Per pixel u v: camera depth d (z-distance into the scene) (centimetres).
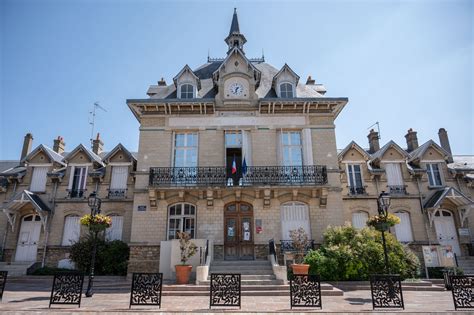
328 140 1608
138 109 1652
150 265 1425
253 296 1018
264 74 1881
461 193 1733
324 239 1406
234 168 1545
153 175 1519
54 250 1738
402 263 1302
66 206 1809
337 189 1531
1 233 1803
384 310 783
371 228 1434
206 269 1163
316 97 1628
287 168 1545
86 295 991
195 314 749
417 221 1780
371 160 1906
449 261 1492
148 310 772
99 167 1911
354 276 1255
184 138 1634
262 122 1628
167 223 1491
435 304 884
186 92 1684
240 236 1480
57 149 2189
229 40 2117
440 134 2230
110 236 1753
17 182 1905
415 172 1850
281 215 1510
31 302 883
